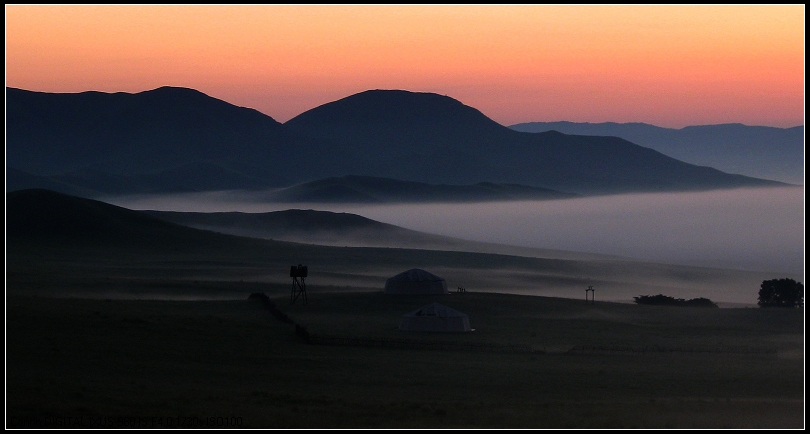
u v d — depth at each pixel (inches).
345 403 4694.9
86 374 5521.7
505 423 4060.0
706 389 5664.4
